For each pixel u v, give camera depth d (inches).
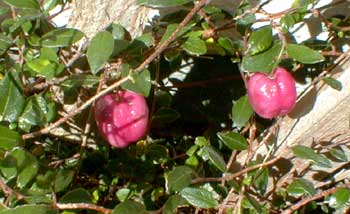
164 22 13.4
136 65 12.0
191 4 13.0
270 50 12.1
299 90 14.9
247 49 12.2
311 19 14.5
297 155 12.8
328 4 13.9
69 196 11.2
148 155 15.4
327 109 13.2
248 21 12.8
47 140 14.4
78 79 11.4
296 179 13.6
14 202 10.7
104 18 12.9
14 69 11.8
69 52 12.5
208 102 17.5
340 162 14.2
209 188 13.8
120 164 15.2
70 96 12.8
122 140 12.2
